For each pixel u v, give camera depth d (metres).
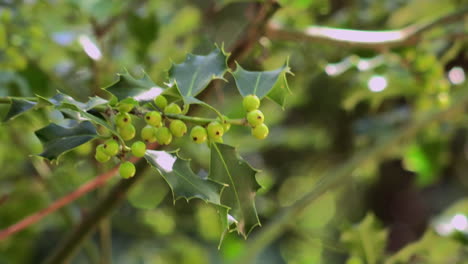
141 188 2.06
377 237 1.49
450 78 1.93
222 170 1.24
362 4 1.88
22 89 1.52
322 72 1.92
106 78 1.69
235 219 1.23
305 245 2.42
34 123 1.48
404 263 1.50
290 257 2.50
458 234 1.50
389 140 1.93
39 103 1.22
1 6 1.52
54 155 1.22
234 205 1.24
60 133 1.23
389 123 2.00
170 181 1.21
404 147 2.13
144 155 1.22
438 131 2.06
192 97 1.22
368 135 1.99
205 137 1.23
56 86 1.54
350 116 2.47
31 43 1.52
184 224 2.32
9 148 1.70
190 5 2.09
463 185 3.65
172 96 1.25
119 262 2.82
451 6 1.92
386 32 1.53
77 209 1.74
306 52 1.79
